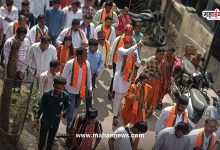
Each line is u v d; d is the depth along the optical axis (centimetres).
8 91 657
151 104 835
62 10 992
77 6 992
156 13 1329
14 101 664
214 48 1049
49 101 612
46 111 621
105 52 860
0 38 901
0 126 682
